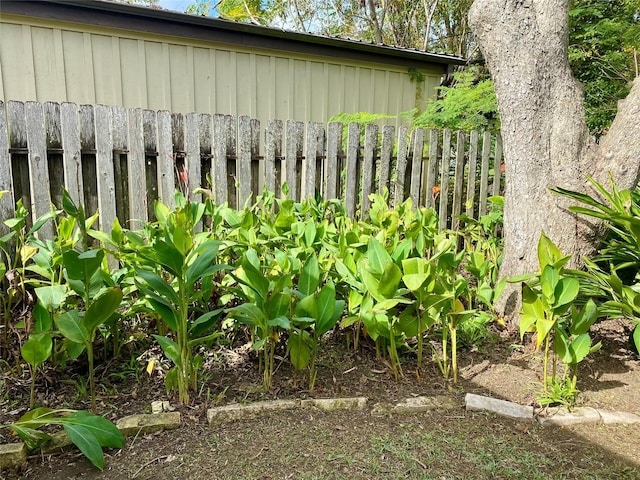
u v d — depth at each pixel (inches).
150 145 120.2
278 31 184.5
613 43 247.1
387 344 90.3
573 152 101.1
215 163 129.2
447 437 66.2
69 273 65.1
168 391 73.9
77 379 79.4
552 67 101.5
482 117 205.3
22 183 106.8
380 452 62.1
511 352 96.1
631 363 92.0
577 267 101.9
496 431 68.4
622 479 58.0
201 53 179.0
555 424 70.6
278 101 197.3
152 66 171.5
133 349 88.0
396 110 228.2
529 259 104.9
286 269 82.6
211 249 72.2
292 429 67.0
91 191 115.3
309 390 78.5
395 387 81.1
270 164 138.1
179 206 94.3
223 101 185.8
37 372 78.3
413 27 548.1
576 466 60.6
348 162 151.0
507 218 109.7
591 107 248.4
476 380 84.5
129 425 65.1
